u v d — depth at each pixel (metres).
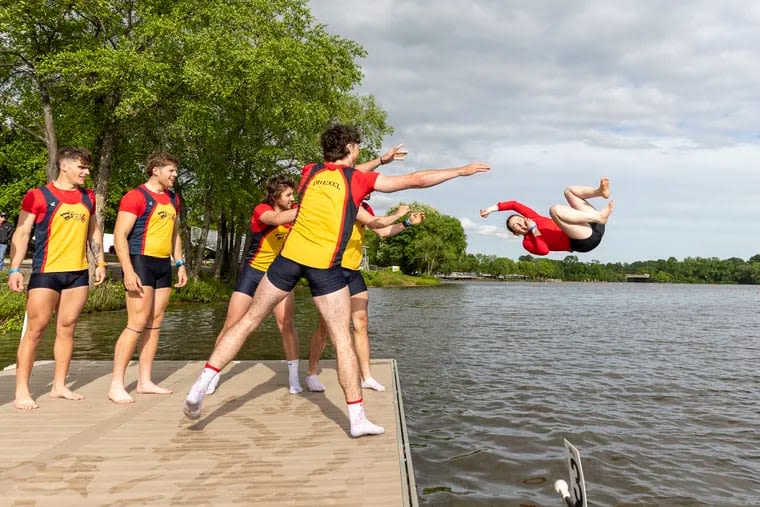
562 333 17.34
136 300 4.84
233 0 22.78
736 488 4.71
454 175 3.51
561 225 3.85
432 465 5.06
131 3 21.03
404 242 98.88
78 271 4.70
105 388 5.39
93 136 21.70
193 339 13.05
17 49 20.28
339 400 5.01
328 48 26.58
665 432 6.30
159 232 4.89
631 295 67.00
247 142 26.59
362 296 5.36
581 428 6.37
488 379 9.23
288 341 5.30
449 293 52.69
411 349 12.84
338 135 3.72
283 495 2.89
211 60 20.50
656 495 4.53
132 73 19.53
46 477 3.11
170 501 2.80
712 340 16.30
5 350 10.62
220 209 28.98
